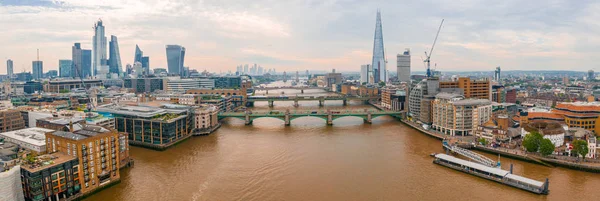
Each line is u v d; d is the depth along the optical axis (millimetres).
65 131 198250
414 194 172500
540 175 193750
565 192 171125
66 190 159750
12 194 140375
